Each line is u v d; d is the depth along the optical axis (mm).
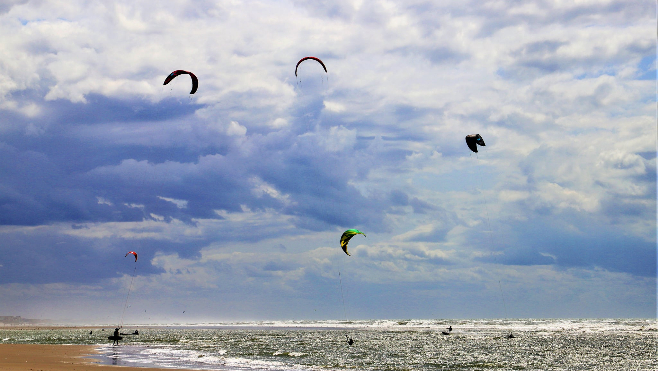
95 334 105375
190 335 95500
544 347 58219
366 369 37000
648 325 124812
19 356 42281
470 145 41031
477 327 126000
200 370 33719
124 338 83500
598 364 41688
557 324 142375
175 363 38656
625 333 87062
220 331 119750
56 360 39438
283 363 39844
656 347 57406
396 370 36906
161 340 75688
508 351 52938
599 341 67312
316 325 175625
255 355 47125
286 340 74438
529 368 38844
